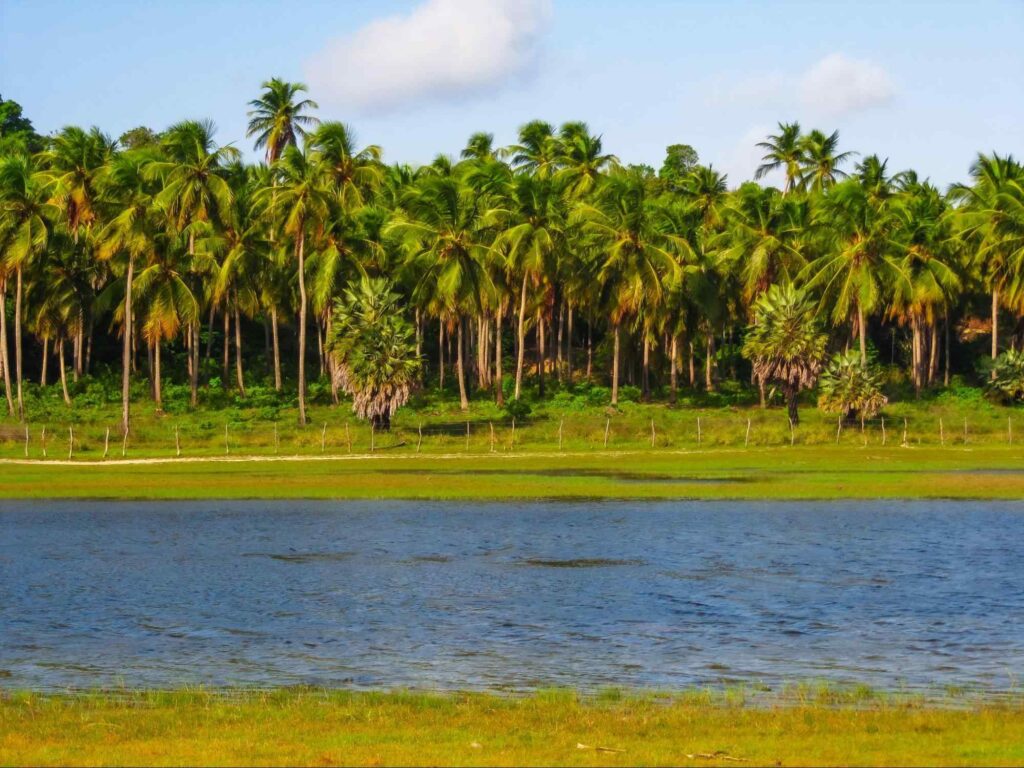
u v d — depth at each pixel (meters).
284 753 13.08
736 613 23.69
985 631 21.81
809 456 60.78
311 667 19.39
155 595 25.95
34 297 90.81
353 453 63.56
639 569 29.06
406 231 81.81
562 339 118.56
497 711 15.56
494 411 82.44
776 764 12.38
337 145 82.88
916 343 91.94
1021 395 84.94
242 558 31.02
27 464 57.38
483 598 25.47
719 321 97.06
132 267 75.00
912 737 13.58
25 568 29.50
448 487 46.31
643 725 14.44
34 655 20.31
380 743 13.58
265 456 62.12
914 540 33.38
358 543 33.53
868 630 21.97
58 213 79.44
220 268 86.25
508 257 84.88
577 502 42.28
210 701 16.70
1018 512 39.12
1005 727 14.09
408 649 20.67
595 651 20.44
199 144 74.38
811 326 76.81
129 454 62.69
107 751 13.32
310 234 82.31
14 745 13.74
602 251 85.38
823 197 93.75
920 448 66.00
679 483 47.75
